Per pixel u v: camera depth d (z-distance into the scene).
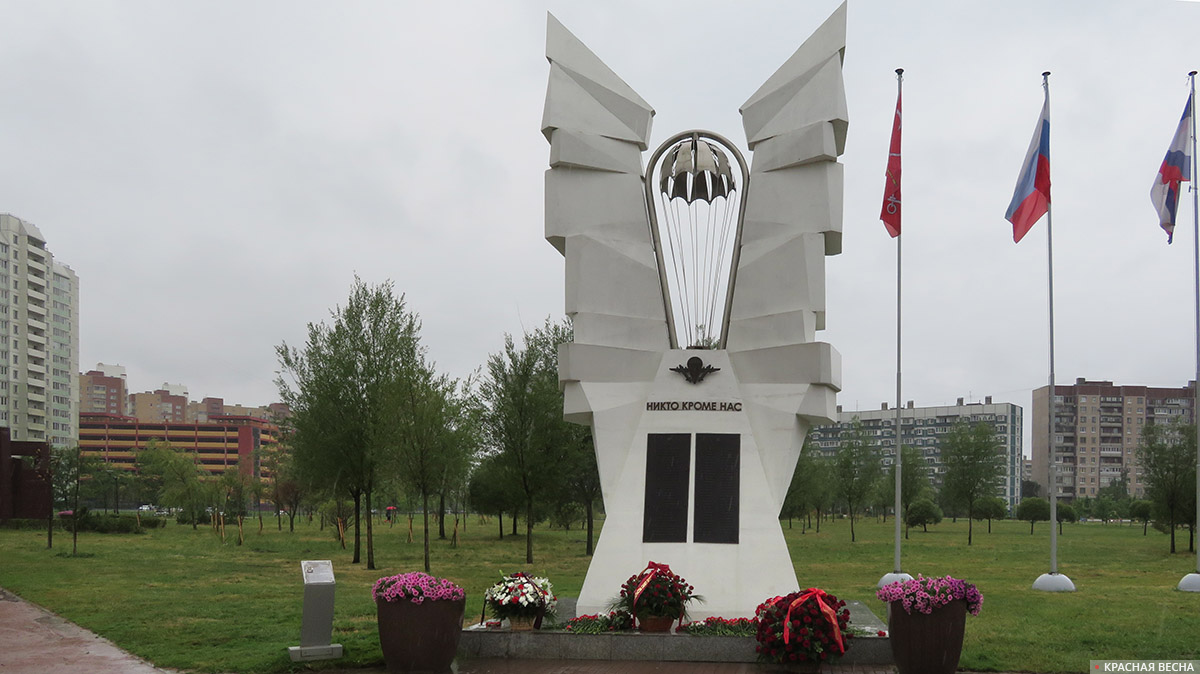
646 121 17.92
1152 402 125.75
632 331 17.23
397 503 70.62
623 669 12.74
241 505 58.56
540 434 32.25
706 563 15.52
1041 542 50.00
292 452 36.34
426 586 12.32
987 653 13.70
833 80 17.08
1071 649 14.12
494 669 12.73
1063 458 126.25
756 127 17.81
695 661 13.26
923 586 11.84
